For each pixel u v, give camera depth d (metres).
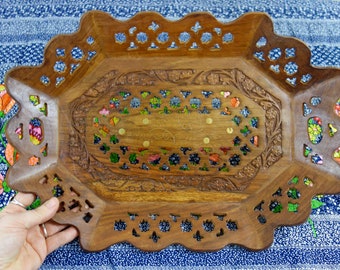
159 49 0.95
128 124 0.96
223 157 0.95
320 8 1.10
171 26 0.91
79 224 0.90
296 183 0.93
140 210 0.93
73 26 1.09
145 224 0.98
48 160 0.92
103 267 0.99
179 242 0.91
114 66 0.96
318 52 1.07
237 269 0.99
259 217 0.94
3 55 1.07
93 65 0.95
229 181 0.95
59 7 1.10
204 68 0.97
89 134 0.95
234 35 0.92
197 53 0.96
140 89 0.96
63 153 0.94
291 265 0.99
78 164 0.94
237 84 0.97
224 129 0.96
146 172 0.95
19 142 0.89
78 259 1.00
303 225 1.01
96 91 0.96
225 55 0.96
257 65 0.96
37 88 0.92
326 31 1.09
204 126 0.96
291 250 1.00
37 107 0.93
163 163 0.95
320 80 0.93
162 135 0.96
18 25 1.09
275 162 0.95
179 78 0.97
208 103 0.97
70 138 0.94
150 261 1.00
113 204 0.93
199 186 0.94
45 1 1.10
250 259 1.00
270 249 1.00
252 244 0.91
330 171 0.92
